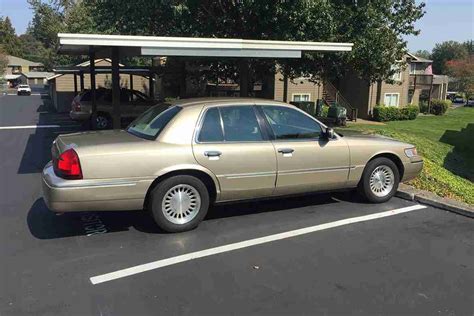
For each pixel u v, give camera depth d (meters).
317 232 5.52
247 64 11.37
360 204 6.71
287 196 6.12
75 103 18.00
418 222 5.95
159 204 5.30
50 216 6.11
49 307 3.72
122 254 4.82
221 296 3.92
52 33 47.53
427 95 47.31
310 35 11.08
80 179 4.96
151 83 21.50
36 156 11.33
